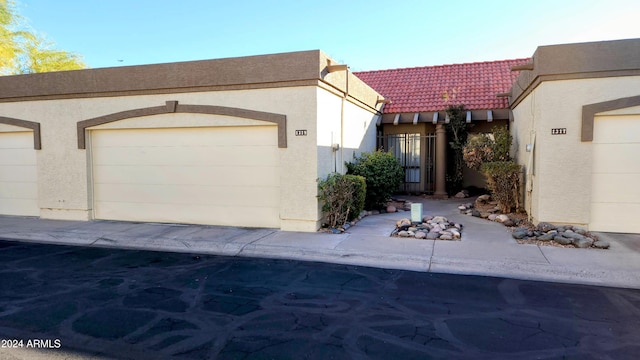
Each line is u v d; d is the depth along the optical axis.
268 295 5.79
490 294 5.79
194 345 4.29
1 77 11.53
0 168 12.01
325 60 9.44
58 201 11.35
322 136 9.65
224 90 9.78
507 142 12.86
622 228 8.71
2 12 18.34
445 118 15.12
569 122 8.77
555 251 7.52
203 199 10.35
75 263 7.50
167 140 10.53
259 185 9.93
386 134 16.66
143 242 8.99
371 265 7.31
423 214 11.65
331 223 9.69
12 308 5.34
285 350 4.17
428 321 4.88
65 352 4.15
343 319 4.95
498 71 17.14
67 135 11.12
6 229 10.16
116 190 11.02
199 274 6.81
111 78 10.52
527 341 4.34
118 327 4.74
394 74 18.77
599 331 4.57
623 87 8.41
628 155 8.62
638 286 6.05
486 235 8.88
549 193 8.98
